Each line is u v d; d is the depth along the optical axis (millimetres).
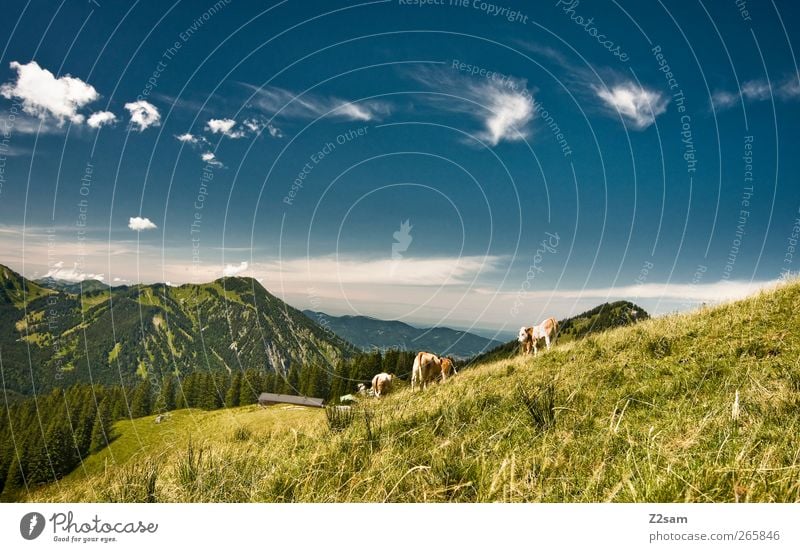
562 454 4418
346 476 4637
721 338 7941
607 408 5680
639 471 3850
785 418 4551
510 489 3930
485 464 4320
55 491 6250
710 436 4293
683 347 7965
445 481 4250
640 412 5387
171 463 6109
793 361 6156
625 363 7727
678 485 3723
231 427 9250
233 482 5117
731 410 4758
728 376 6051
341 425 6938
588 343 10562
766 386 5480
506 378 9617
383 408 8289
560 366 9078
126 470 5938
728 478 3691
